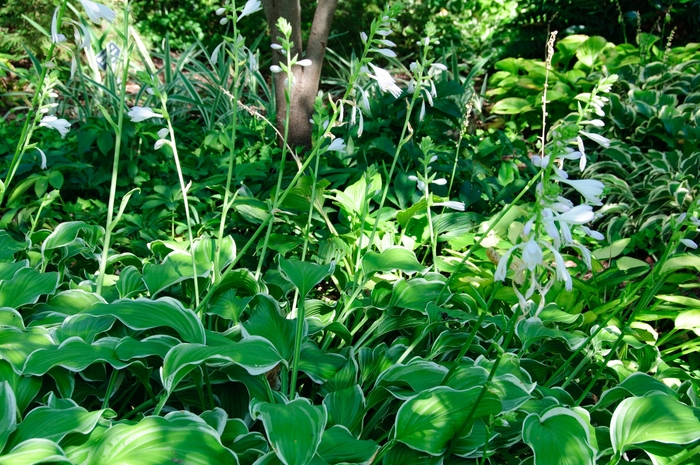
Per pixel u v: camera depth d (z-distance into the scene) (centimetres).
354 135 444
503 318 258
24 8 671
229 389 222
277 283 291
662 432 178
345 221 366
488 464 203
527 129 653
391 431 195
